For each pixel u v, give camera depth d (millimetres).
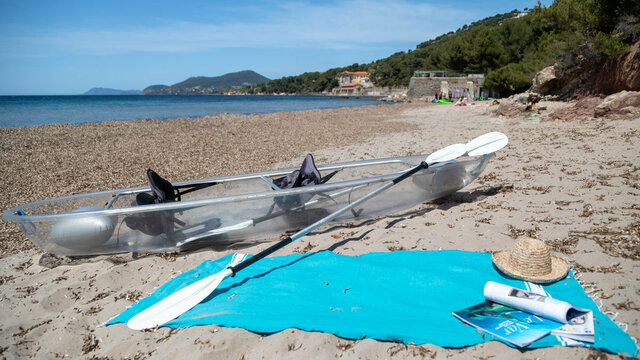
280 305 2775
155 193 4137
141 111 31109
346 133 13844
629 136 7691
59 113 27641
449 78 42656
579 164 6176
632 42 13812
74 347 2592
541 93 18688
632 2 13680
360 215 4547
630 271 2857
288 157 9570
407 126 15562
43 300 3176
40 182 7410
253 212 4023
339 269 3283
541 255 2799
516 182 5570
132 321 2764
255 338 2459
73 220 3746
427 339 2264
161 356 2379
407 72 90688
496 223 4078
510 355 2098
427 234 3947
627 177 5160
